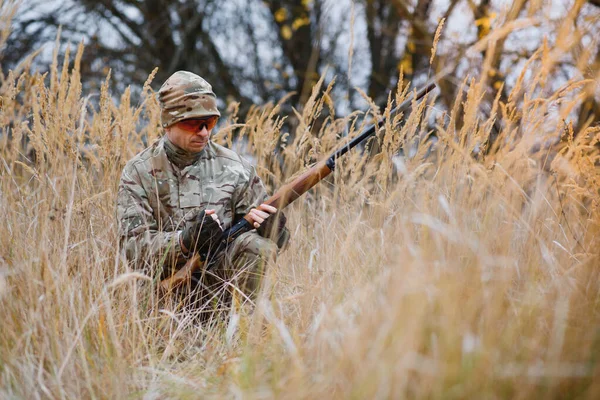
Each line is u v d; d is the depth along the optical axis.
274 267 2.86
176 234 2.99
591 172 2.79
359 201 3.51
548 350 1.84
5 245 2.84
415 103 2.91
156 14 11.55
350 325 2.01
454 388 1.70
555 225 2.78
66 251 2.64
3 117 3.24
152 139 3.89
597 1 3.55
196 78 3.08
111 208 3.38
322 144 3.95
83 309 2.55
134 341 2.48
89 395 2.21
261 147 4.02
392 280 2.01
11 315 2.46
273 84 10.90
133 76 10.65
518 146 2.58
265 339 2.39
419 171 2.37
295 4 10.70
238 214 3.30
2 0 2.82
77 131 3.41
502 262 2.04
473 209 2.50
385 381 1.70
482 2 5.69
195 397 2.19
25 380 2.19
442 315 1.86
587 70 2.62
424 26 7.89
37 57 9.17
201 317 3.15
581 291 2.17
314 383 1.96
